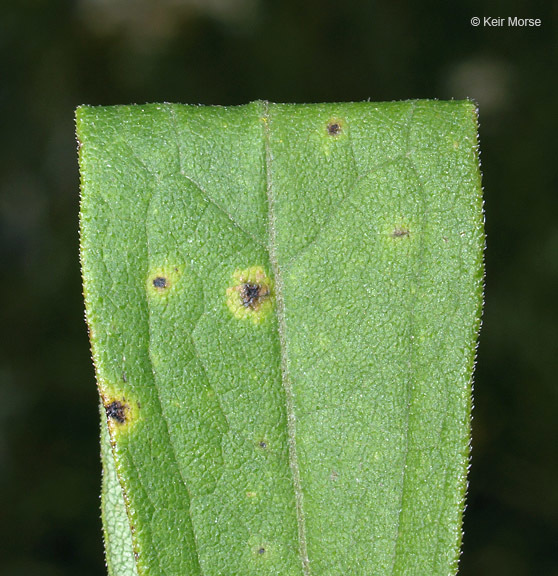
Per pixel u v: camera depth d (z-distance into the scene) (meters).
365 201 0.17
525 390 0.32
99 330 0.17
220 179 0.17
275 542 0.17
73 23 0.40
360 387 0.17
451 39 0.39
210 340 0.17
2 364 0.34
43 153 0.38
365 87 0.39
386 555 0.17
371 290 0.17
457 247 0.17
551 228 0.35
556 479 0.30
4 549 0.30
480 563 0.30
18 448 0.32
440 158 0.17
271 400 0.17
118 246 0.17
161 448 0.17
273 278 0.17
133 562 0.18
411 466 0.17
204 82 0.39
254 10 0.41
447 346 0.17
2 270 0.36
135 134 0.17
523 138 0.37
